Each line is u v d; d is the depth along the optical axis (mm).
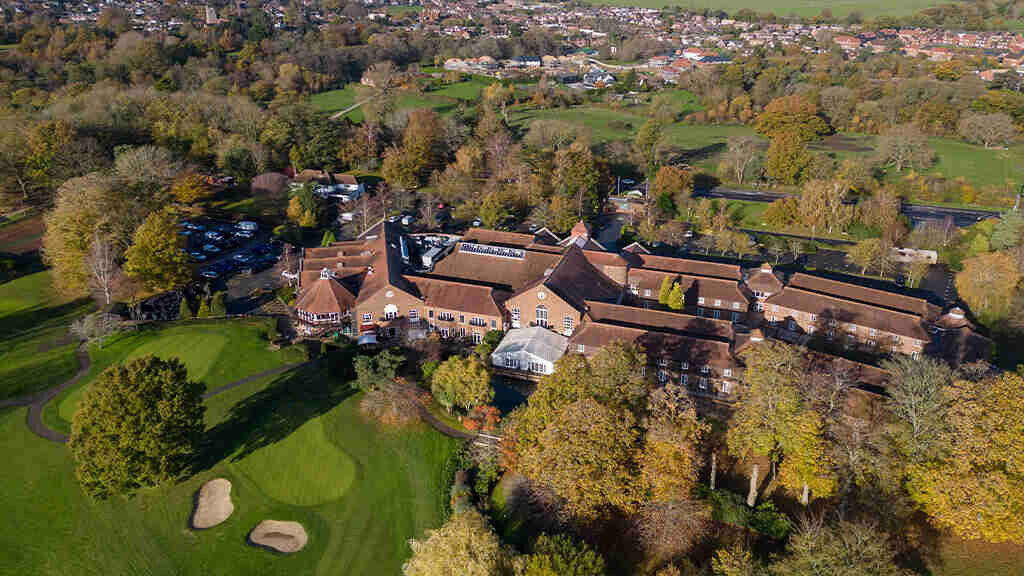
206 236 154625
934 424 66375
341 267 122688
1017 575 62062
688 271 125188
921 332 105125
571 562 55812
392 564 67312
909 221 164500
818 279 121188
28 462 77625
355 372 97500
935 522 66438
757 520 68188
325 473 78938
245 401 90625
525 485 72688
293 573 66188
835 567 52875
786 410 68562
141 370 72375
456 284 114688
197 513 73062
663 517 66875
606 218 183625
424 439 84875
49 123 179375
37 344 104062
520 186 184625
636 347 87562
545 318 109875
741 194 197625
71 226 122188
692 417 68562
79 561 66062
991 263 118875
